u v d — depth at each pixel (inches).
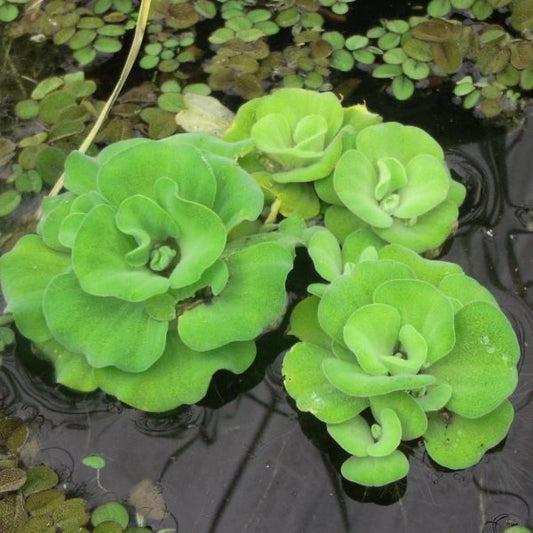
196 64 36.7
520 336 31.7
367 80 36.2
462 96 35.8
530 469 30.2
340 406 29.7
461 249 33.1
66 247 31.3
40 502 29.9
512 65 35.7
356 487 30.2
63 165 34.5
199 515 30.1
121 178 30.8
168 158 30.8
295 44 36.8
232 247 31.5
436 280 30.9
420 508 29.9
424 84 36.0
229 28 37.0
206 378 30.3
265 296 30.4
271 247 30.8
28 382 31.6
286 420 31.1
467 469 30.2
